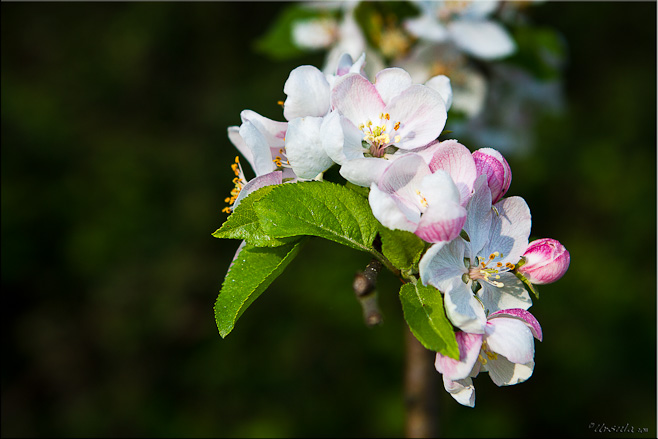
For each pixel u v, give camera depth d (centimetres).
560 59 312
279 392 564
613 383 556
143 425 572
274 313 582
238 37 712
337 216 158
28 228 620
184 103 703
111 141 675
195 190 647
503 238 165
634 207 607
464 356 147
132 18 723
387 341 550
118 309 613
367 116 165
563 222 621
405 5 275
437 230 144
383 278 535
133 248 619
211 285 621
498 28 271
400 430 528
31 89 684
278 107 651
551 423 552
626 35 665
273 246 159
